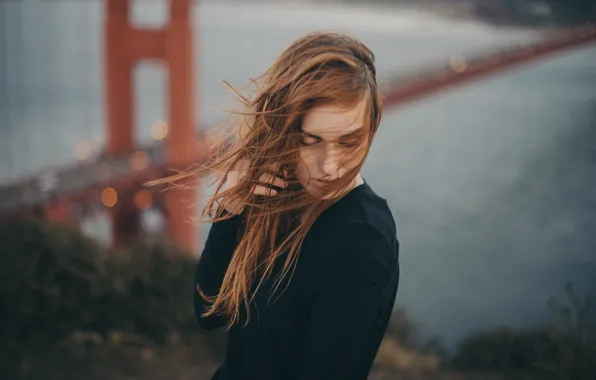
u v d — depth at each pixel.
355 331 0.99
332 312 0.99
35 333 4.13
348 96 0.91
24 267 4.28
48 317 4.17
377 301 0.99
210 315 1.32
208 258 1.28
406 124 84.31
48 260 4.40
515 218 29.19
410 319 6.27
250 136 1.02
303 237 1.03
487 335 4.50
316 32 1.00
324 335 1.00
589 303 3.83
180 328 4.50
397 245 1.05
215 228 1.25
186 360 4.15
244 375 1.19
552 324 4.19
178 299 4.71
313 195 1.01
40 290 4.20
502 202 34.09
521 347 4.16
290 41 1.03
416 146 69.06
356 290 0.98
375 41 142.88
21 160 55.72
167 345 4.29
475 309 21.16
